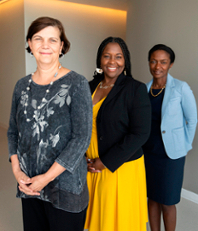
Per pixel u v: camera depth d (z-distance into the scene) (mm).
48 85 1174
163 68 1904
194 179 2777
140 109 1430
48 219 1254
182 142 1885
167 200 1889
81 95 1132
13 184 3164
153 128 1938
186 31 2748
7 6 5535
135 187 1587
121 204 1530
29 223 1354
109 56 1533
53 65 1190
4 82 6152
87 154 1668
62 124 1141
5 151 4480
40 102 1164
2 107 6391
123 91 1465
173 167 1879
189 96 1849
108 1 4906
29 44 1214
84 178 1256
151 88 2016
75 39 5438
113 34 5957
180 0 2799
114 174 1526
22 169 1225
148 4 3350
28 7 4844
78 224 1236
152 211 2033
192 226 2295
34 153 1169
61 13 5195
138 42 3631
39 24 1111
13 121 1358
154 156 1938
